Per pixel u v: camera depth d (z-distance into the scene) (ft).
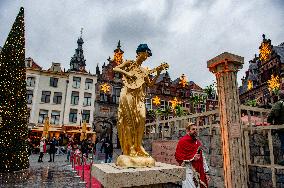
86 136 93.20
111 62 118.01
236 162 16.08
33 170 37.78
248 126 20.08
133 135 10.64
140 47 11.73
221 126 17.07
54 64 117.29
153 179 9.14
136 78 11.33
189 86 131.54
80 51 143.84
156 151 30.53
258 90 95.35
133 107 10.76
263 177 16.85
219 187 19.74
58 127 105.09
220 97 17.47
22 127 36.68
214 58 17.97
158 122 34.81
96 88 112.37
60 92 110.01
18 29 37.83
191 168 15.11
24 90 37.37
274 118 17.21
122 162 9.88
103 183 8.77
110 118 110.11
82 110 108.37
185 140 15.48
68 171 37.93
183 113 61.67
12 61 36.01
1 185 26.12
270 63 88.63
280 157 20.08
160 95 123.65
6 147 34.30
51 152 53.06
